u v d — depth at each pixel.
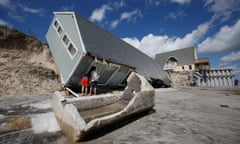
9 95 7.95
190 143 2.60
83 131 2.40
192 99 8.79
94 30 11.92
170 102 7.47
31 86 9.26
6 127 3.03
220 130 3.28
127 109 3.54
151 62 21.97
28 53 12.11
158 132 3.10
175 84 29.84
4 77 8.69
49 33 13.27
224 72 26.98
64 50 10.09
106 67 9.44
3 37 11.09
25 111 4.37
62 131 2.91
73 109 2.78
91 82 7.36
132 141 2.61
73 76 8.30
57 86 10.33
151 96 4.69
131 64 12.81
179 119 4.16
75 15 10.26
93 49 8.97
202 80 28.45
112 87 10.95
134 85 5.31
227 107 6.17
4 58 10.08
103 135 2.86
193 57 33.06
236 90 16.59
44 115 3.91
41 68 11.04
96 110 4.17
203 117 4.42
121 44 15.88
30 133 2.78
